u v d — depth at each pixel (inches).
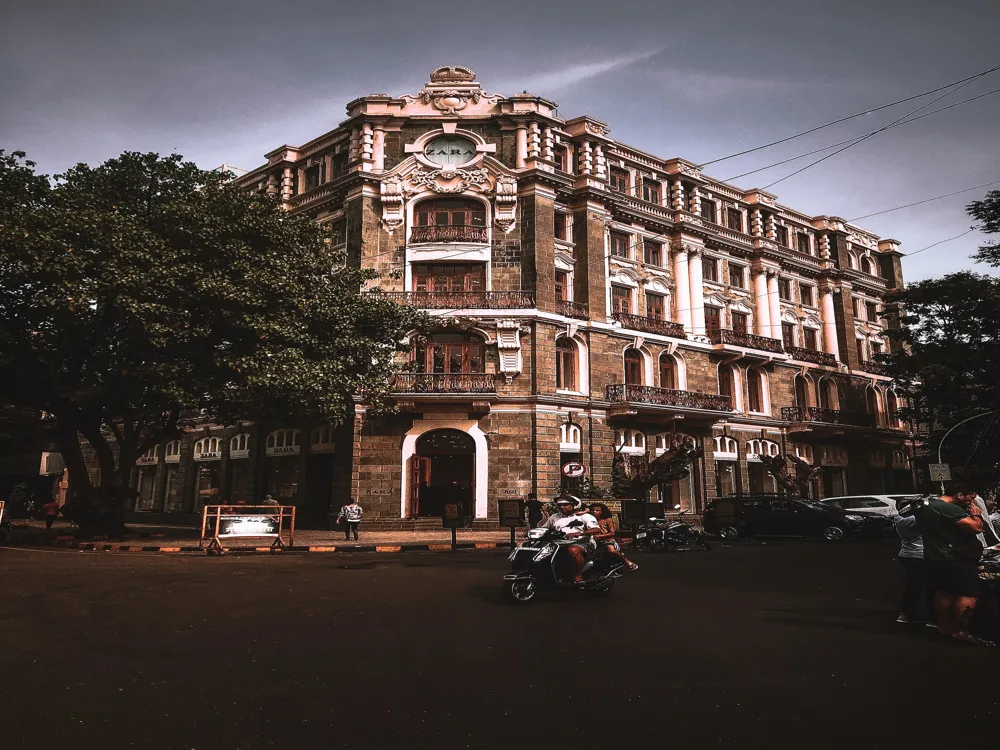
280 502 1255.5
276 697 202.1
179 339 745.0
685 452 996.6
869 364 1669.5
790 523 912.3
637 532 773.9
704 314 1370.6
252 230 819.4
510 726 179.9
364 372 910.4
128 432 897.5
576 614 341.4
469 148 1200.2
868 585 448.1
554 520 404.2
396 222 1163.3
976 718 186.9
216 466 1413.6
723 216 1464.1
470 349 1138.7
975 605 277.4
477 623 316.5
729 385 1411.2
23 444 1140.5
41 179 805.9
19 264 693.9
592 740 170.6
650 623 318.3
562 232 1224.8
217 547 696.4
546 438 1112.2
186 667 233.9
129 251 717.9
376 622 316.2
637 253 1301.7
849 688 214.1
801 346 1562.5
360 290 1074.1
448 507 779.4
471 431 1106.7
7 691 204.2
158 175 846.5
